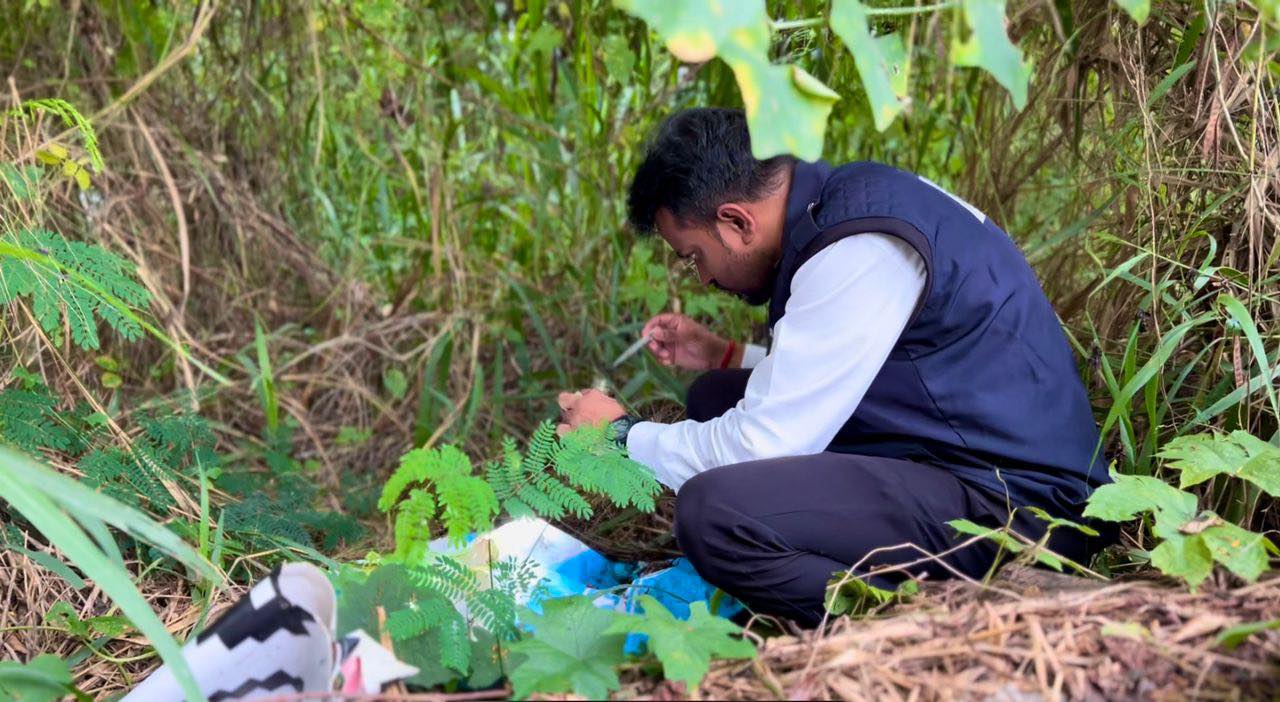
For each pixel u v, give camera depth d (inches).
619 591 80.2
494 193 153.0
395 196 160.6
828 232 69.5
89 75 134.7
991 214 108.7
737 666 55.9
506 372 142.9
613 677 54.5
